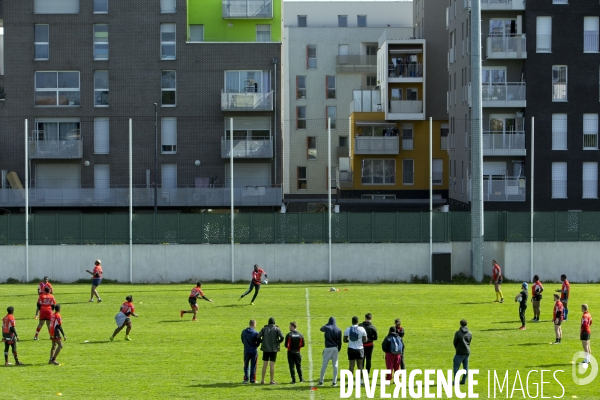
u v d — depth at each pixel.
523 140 77.81
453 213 67.56
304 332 42.91
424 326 44.62
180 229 66.38
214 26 92.38
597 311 50.44
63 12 86.25
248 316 48.03
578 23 77.94
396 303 53.09
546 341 40.47
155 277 66.12
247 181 87.75
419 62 109.00
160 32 87.00
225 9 91.50
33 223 65.94
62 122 86.56
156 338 41.38
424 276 66.69
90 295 56.94
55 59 86.06
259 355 38.62
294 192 125.06
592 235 67.25
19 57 85.88
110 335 42.19
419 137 109.25
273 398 29.78
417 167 109.12
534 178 77.88
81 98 86.25
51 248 65.75
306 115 128.75
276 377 33.50
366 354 31.91
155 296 56.69
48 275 65.88
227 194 85.44
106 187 86.81
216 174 87.38
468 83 83.69
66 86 86.31
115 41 86.50
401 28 129.75
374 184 108.81
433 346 39.22
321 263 66.56
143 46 86.62
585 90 77.88
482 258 65.88
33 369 34.78
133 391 31.02
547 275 66.81
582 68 77.94
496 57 78.31
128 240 66.12
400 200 99.88
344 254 66.62
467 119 83.88
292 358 32.31
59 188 84.88
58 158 85.50
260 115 87.50
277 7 92.56
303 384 32.12
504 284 65.12
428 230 66.81
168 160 86.81
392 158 109.06
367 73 128.88
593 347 39.12
